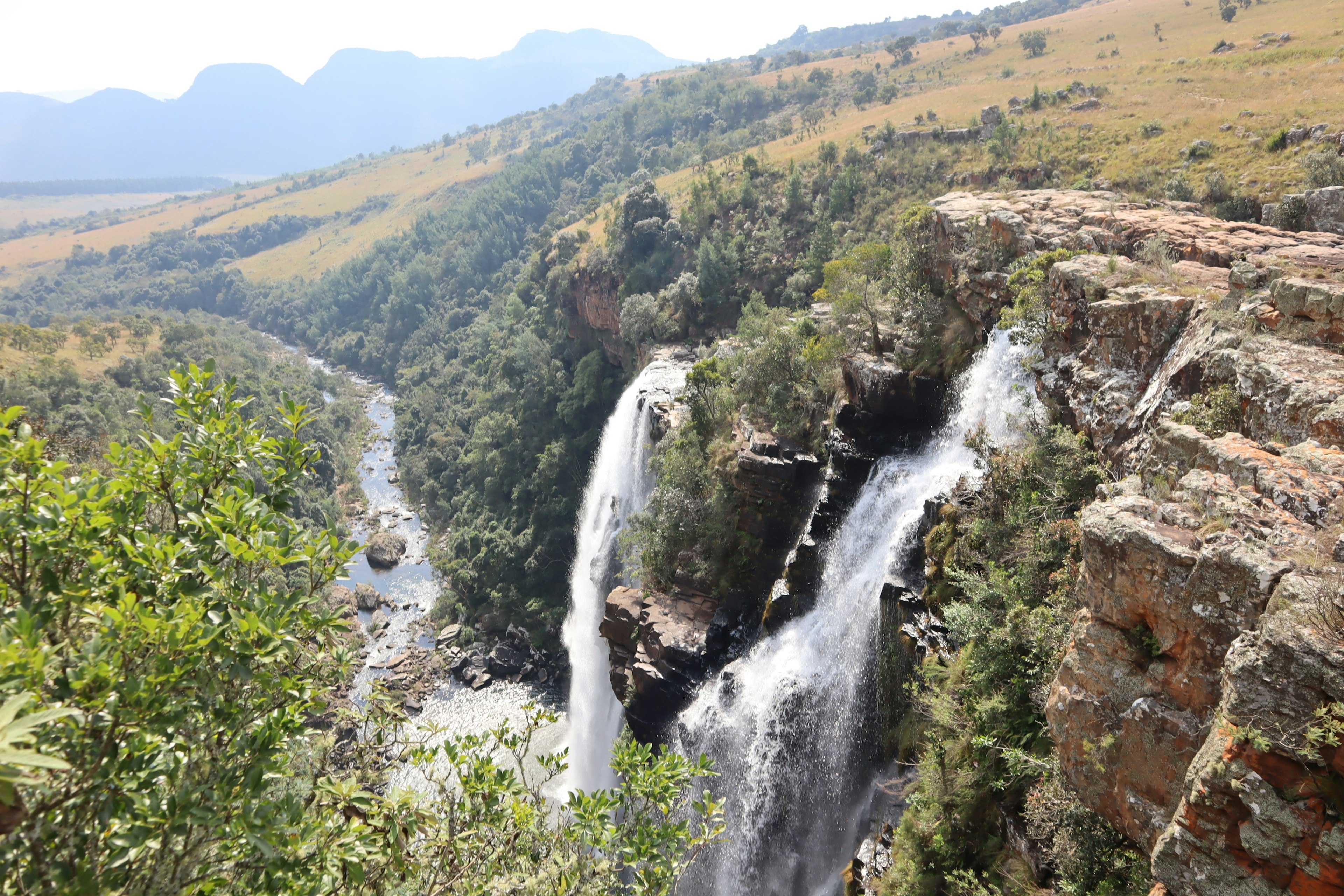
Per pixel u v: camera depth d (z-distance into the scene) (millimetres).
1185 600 10250
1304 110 64625
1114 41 142625
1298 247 25516
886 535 33594
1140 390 20312
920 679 27500
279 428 108125
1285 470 11570
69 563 9070
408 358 177625
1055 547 20000
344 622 10352
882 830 26266
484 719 62156
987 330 33250
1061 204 36562
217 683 8852
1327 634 8305
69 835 7418
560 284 121938
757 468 43719
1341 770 7875
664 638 43031
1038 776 18016
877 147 102375
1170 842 9281
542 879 11547
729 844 35750
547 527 83562
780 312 55938
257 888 9070
